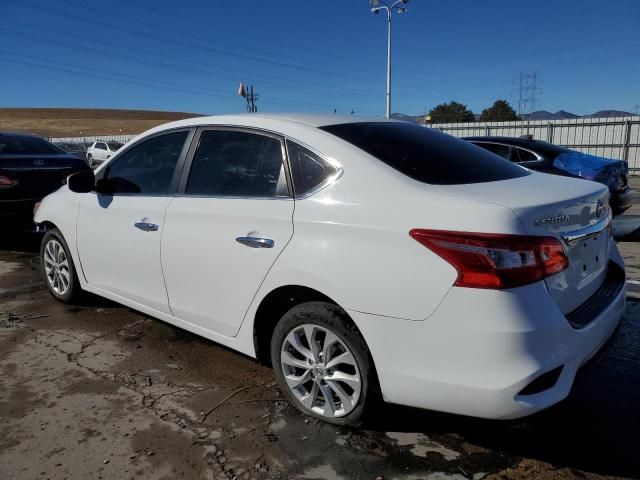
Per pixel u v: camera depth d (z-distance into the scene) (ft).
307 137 9.39
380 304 7.85
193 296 10.73
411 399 7.90
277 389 10.52
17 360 11.93
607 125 66.74
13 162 22.54
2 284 17.98
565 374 7.57
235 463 8.23
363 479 7.84
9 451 8.58
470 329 7.20
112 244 12.62
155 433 9.04
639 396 10.12
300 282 8.70
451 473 7.94
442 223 7.48
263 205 9.43
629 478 7.80
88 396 10.31
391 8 81.76
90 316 14.64
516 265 7.09
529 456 8.32
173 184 11.32
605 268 9.39
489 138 27.84
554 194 8.20
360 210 8.24
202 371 11.34
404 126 10.97
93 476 7.96
